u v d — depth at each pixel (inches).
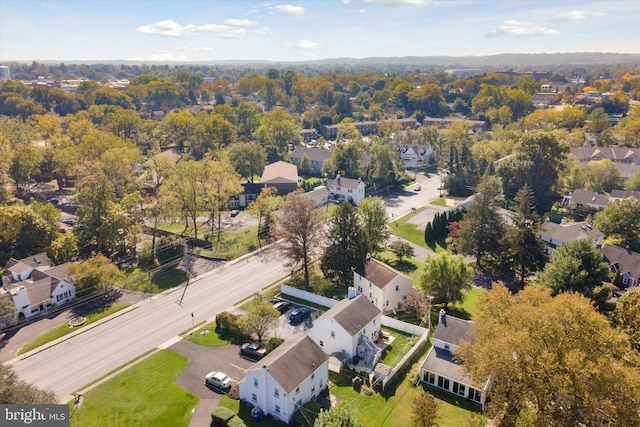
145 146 6683.1
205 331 2425.0
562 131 6565.0
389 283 2576.3
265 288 2952.8
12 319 2539.4
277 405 1747.0
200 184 4042.8
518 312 1614.2
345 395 1897.1
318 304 2721.5
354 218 2893.7
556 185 4562.0
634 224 3457.2
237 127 7751.0
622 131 6599.4
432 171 6181.1
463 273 2578.7
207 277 3127.5
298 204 2933.1
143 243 3555.6
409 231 3946.9
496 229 3186.5
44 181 5457.7
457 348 1824.6
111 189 3661.4
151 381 2011.6
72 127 6471.5
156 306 2736.2
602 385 1334.9
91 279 2844.5
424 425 1608.0
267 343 2220.7
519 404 1552.7
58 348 2313.0
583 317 1465.3
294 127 7258.9
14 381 1599.4
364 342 2182.6
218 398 1892.2
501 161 4904.0
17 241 3265.3
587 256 2459.4
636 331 1956.2
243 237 3833.7
